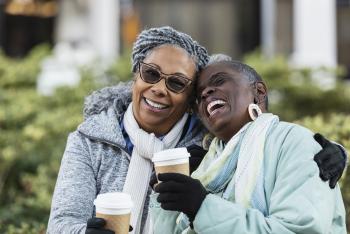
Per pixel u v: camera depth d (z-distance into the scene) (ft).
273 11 46.78
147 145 12.40
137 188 12.42
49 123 26.30
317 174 10.54
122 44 46.42
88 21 44.93
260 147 10.92
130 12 47.09
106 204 10.31
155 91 12.37
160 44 12.49
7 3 48.85
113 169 12.60
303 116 34.47
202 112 11.83
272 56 40.83
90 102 13.47
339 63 45.80
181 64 12.34
